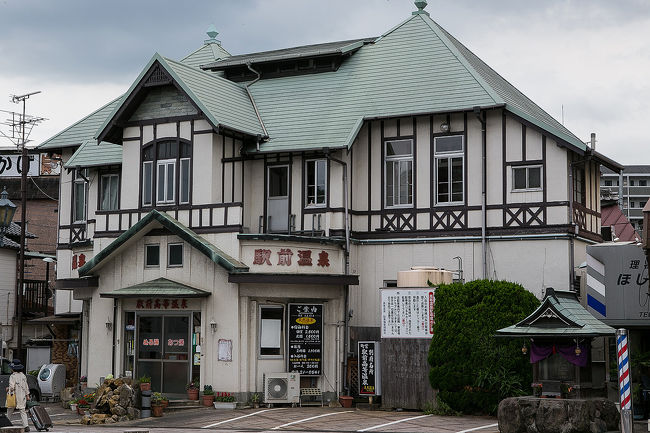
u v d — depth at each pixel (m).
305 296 24.62
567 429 17.72
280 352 24.50
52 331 32.97
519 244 24.84
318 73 29.14
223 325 24.11
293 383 24.05
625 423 15.45
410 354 22.97
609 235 34.47
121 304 25.61
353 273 26.25
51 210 48.16
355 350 25.12
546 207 24.64
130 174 26.69
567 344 18.73
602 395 19.88
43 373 28.98
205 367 24.23
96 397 23.12
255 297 24.16
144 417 22.75
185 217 25.28
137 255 25.58
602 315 21.47
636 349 23.55
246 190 26.95
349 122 26.47
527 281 24.62
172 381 24.81
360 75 28.28
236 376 23.77
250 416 22.03
